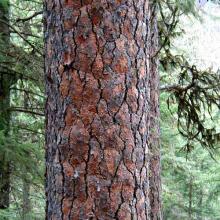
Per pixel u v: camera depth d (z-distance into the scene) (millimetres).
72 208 2146
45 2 2350
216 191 13109
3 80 6543
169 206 12414
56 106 2227
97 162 2143
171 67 6828
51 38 2279
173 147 10266
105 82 2170
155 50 5754
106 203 2141
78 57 2178
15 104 7516
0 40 5984
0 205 6242
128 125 2199
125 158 2182
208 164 13398
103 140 2154
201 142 6855
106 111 2162
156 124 5758
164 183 11688
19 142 6051
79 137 2152
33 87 6836
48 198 2256
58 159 2191
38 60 6113
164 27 6469
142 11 2314
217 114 9609
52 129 2246
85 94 2166
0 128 6223
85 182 2139
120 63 2197
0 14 6383
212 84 6387
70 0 2201
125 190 2172
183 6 5379
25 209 6871
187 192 13453
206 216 13961
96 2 2180
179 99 6633
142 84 2283
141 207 2230
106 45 2182
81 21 2184
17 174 6062
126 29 2227
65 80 2195
